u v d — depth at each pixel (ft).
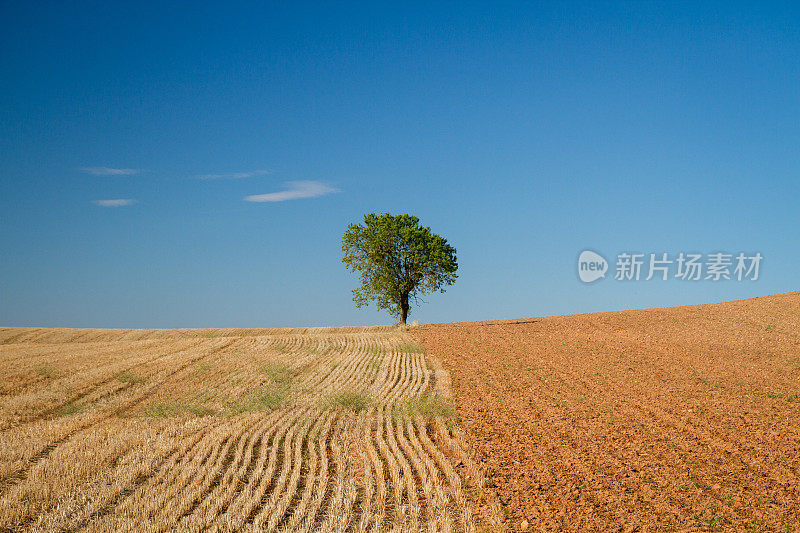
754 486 41.65
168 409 73.56
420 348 126.93
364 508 39.40
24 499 41.06
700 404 67.87
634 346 120.16
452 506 39.96
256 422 65.72
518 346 126.11
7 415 72.54
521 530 35.99
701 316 161.27
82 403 79.87
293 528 36.27
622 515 37.52
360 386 87.81
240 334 195.21
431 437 58.70
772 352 106.83
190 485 43.52
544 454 50.88
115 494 41.96
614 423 60.59
